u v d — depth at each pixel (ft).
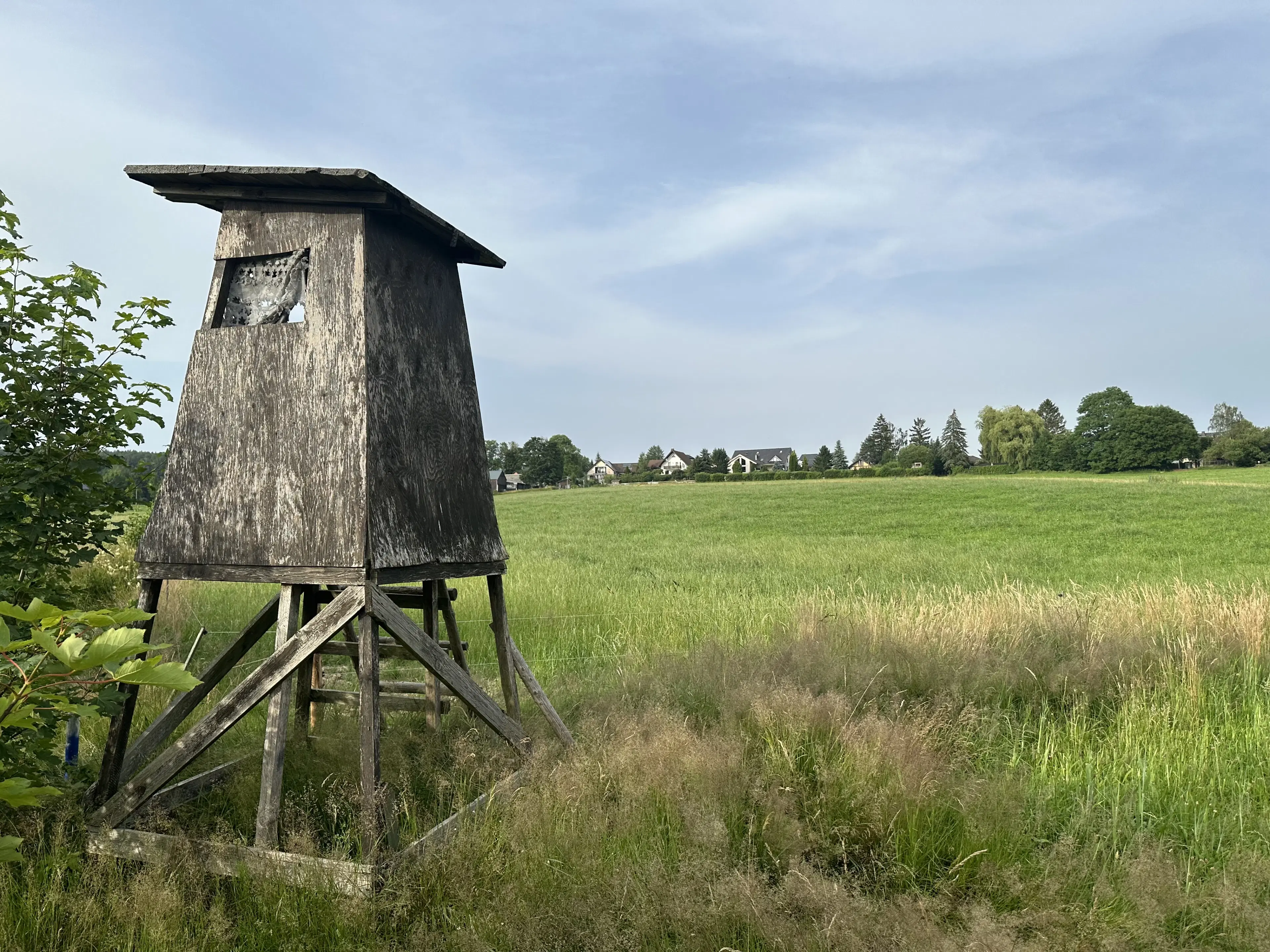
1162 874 11.90
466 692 14.96
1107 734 19.30
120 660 6.66
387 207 14.14
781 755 16.06
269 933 10.77
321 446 13.52
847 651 23.82
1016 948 10.48
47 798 13.28
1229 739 18.81
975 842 13.29
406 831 13.74
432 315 16.29
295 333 14.10
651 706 19.19
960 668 22.06
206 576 13.79
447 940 10.75
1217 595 32.45
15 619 13.04
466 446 16.98
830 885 11.68
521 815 13.41
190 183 14.49
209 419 14.30
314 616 18.19
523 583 45.16
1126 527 98.84
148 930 10.33
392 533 13.66
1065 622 26.76
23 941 10.26
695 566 65.21
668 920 11.05
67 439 14.02
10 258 13.76
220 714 12.85
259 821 12.41
